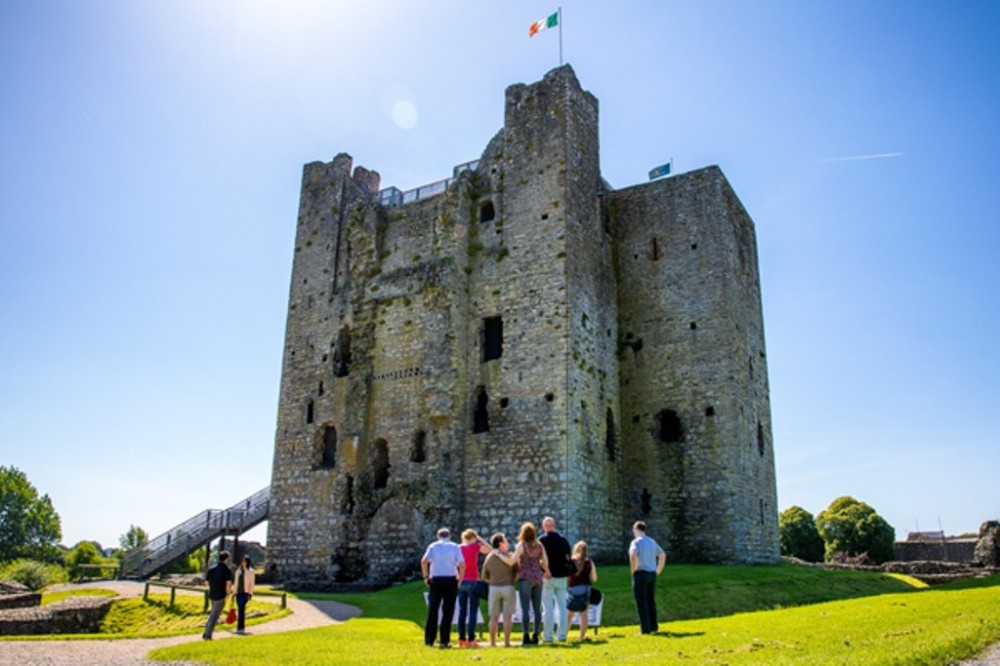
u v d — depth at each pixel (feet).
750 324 125.70
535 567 49.96
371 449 113.91
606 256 122.62
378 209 127.03
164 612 82.43
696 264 119.34
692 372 115.44
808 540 223.30
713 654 39.01
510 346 109.70
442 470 106.01
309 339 128.88
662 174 135.44
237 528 133.08
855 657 35.83
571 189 113.39
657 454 114.73
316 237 135.13
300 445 123.24
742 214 130.52
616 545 110.01
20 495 266.16
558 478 100.58
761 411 124.26
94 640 58.29
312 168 141.18
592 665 35.91
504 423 106.93
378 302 120.26
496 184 118.93
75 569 227.20
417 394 111.75
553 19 123.65
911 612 57.36
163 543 126.62
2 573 196.65
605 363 115.96
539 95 119.44
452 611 49.44
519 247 113.39
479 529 104.47
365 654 43.45
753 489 114.32
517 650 43.68
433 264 116.16
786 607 77.87
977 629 44.75
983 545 158.81
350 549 110.01
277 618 72.33
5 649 51.88
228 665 41.39
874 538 219.20
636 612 69.36
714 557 107.65
